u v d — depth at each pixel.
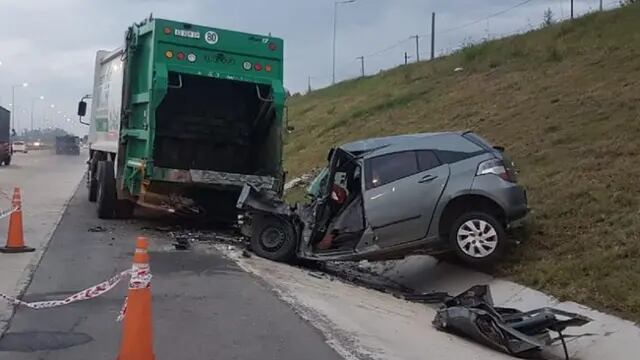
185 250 11.41
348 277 10.75
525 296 8.60
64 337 6.33
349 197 10.36
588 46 19.81
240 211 13.09
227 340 6.46
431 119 19.94
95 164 17.88
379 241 9.81
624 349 6.81
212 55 13.15
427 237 9.62
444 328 7.45
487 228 9.34
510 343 6.89
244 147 14.45
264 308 7.73
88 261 10.04
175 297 8.05
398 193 9.72
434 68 28.95
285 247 10.95
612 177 10.55
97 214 15.45
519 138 14.29
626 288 7.79
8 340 6.20
